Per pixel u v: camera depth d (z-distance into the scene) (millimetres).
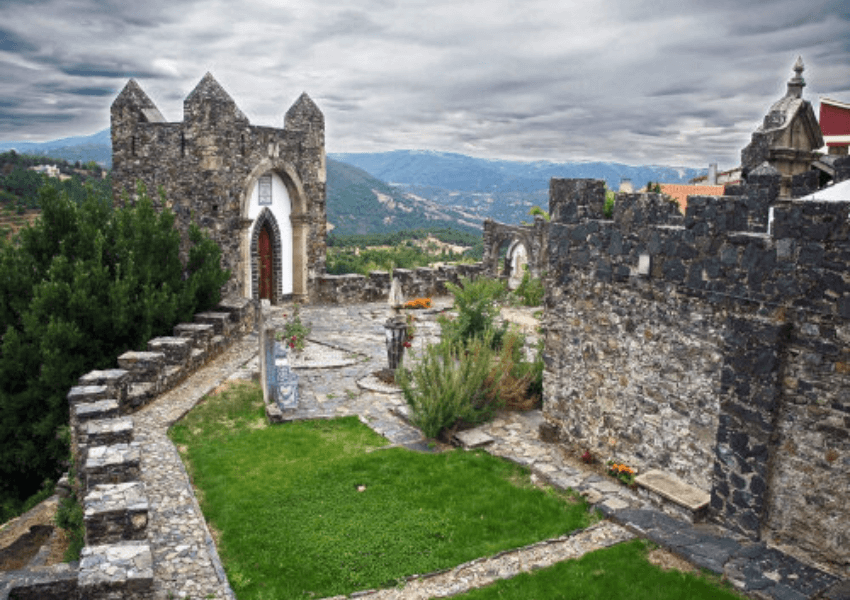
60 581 7824
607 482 10773
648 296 10125
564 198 11695
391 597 7883
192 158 22266
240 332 20453
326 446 12438
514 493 10516
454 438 12766
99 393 12430
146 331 17078
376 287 27953
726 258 8773
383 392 15656
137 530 8422
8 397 15969
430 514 9852
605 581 8047
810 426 7980
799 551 8250
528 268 31172
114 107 23812
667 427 10016
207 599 7652
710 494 9273
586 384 11586
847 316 7438
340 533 9258
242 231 23312
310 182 26641
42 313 16125
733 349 8695
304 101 26359
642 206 10133
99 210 19031
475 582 8195
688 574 8102
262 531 9320
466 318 17766
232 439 12727
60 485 12648
